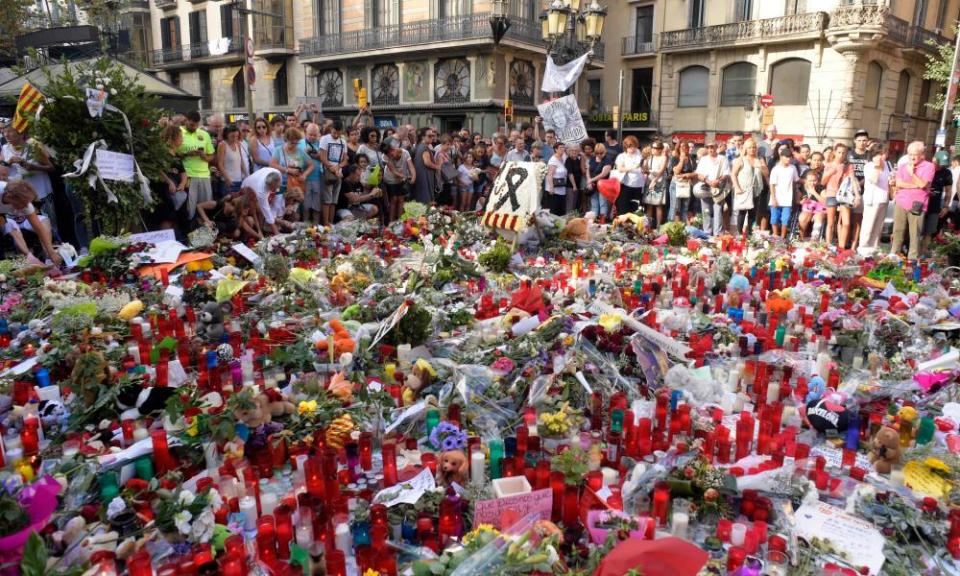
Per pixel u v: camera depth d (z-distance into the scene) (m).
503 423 3.96
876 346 5.34
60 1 28.95
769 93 27.02
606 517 2.87
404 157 11.64
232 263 7.61
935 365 4.70
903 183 9.59
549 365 4.26
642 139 31.20
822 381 4.48
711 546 2.93
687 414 3.86
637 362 4.53
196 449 3.46
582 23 13.56
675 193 12.18
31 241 7.87
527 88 26.78
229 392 3.95
